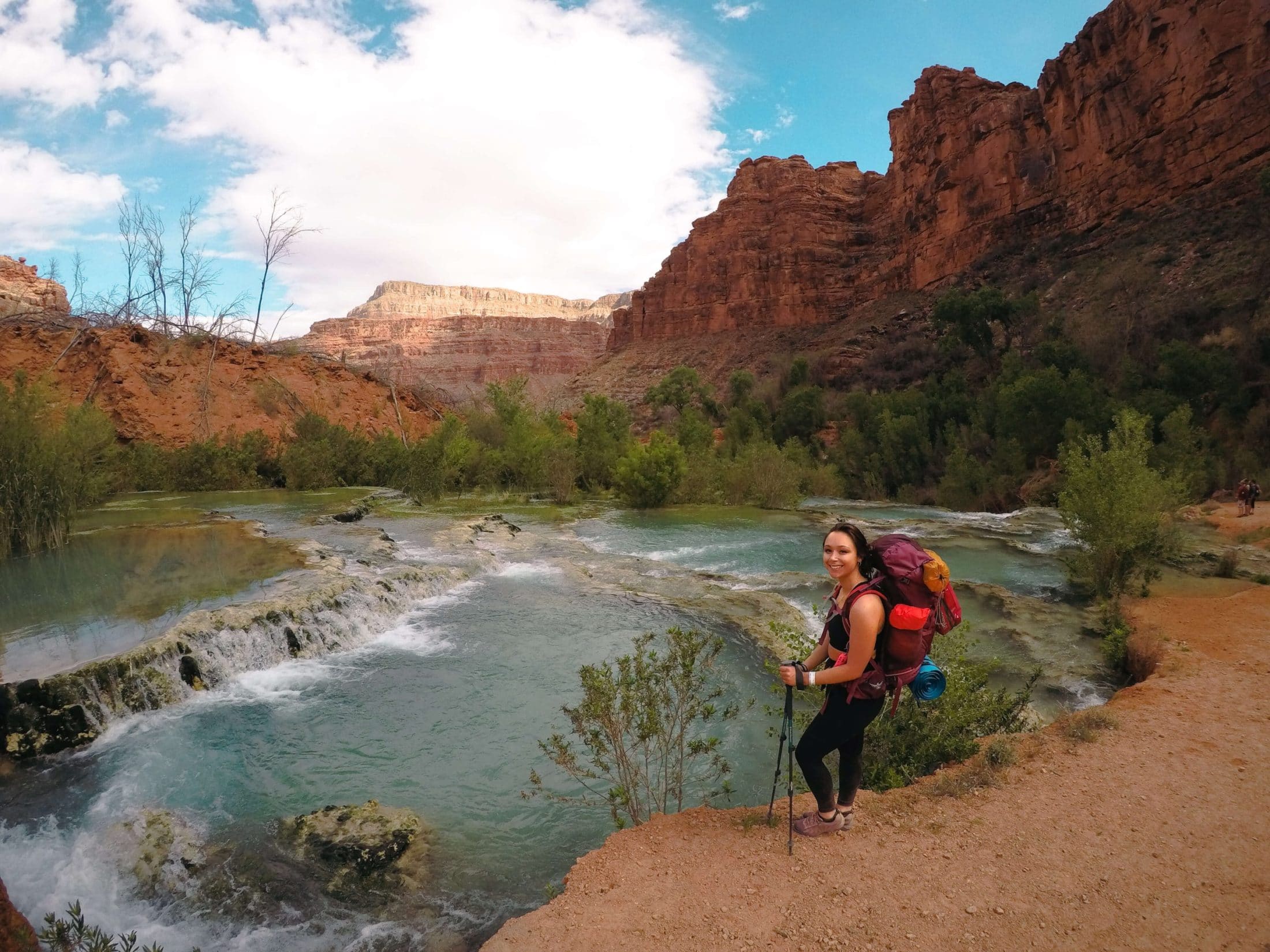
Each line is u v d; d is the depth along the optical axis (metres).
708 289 116.19
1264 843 3.78
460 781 6.32
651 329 125.38
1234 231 43.31
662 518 22.61
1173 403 31.30
